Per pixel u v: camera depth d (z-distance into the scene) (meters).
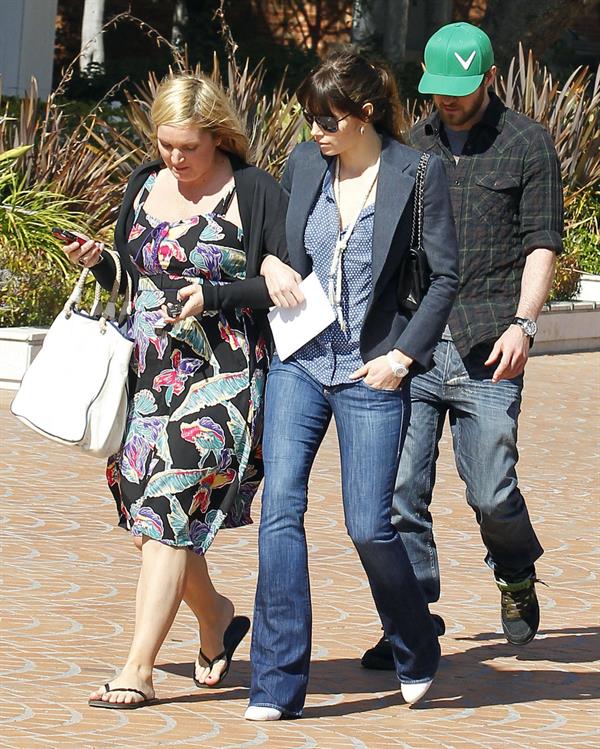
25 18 47.59
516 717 12.48
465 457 13.73
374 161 11.93
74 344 12.12
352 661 13.89
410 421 13.71
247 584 16.41
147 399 12.12
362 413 11.81
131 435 12.12
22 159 35.06
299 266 11.95
